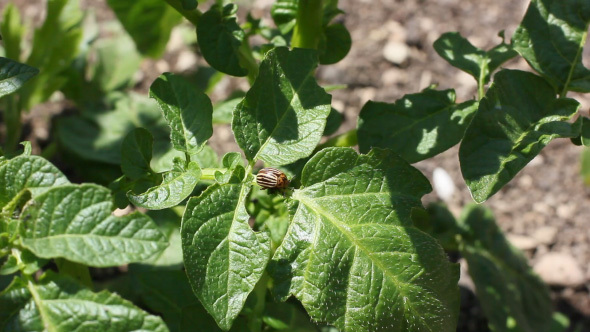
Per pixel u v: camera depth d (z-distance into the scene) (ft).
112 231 0.99
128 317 1.01
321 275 1.09
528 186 2.05
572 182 2.05
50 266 1.71
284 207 1.33
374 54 2.25
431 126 1.27
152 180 1.18
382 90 2.20
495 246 1.76
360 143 1.28
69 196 0.99
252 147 1.12
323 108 1.14
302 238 1.10
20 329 1.00
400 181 1.12
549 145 2.11
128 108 1.86
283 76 1.14
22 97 1.77
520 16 2.34
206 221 1.07
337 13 1.38
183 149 1.15
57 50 1.75
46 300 1.01
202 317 1.23
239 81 2.21
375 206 1.11
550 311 1.76
